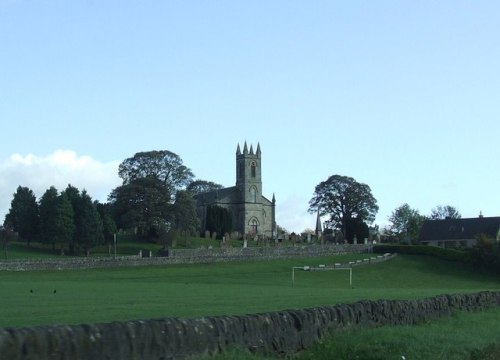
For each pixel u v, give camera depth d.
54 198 115.81
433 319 30.84
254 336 19.27
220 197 180.12
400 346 22.56
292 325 21.02
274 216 185.38
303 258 108.94
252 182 182.25
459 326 29.55
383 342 22.83
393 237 172.88
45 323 21.47
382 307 27.03
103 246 126.06
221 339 18.00
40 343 13.62
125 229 134.12
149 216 130.62
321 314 22.86
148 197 130.12
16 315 24.62
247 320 19.19
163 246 127.88
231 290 49.66
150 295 40.16
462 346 23.62
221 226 151.62
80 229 116.25
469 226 150.25
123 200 131.12
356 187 169.50
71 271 83.44
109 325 15.22
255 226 181.38
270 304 31.64
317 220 172.62
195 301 34.22
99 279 72.88
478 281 96.31
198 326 17.34
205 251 100.38
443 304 32.56
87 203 118.12
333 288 62.62
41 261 83.75
